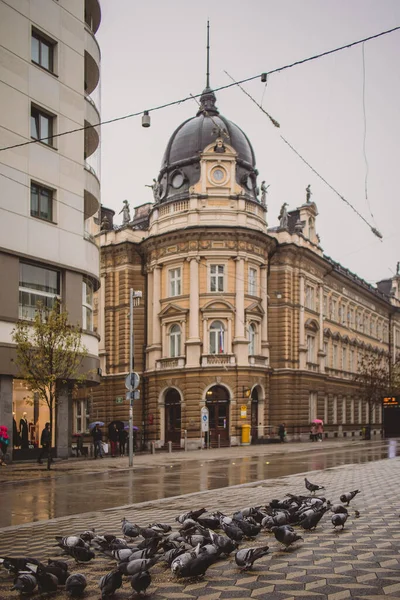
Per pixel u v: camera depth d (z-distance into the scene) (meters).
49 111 30.00
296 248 55.78
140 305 54.78
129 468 26.11
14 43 28.44
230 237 50.38
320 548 8.83
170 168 54.81
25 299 28.34
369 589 6.81
